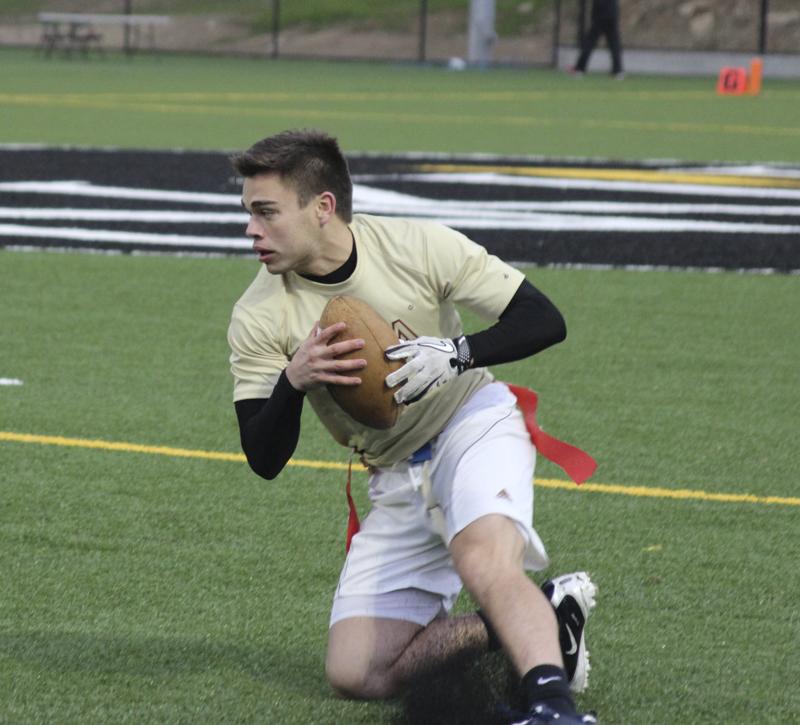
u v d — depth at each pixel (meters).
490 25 132.25
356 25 160.38
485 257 14.70
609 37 122.06
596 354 30.08
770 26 146.88
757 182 57.69
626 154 66.62
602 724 14.33
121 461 22.64
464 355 13.90
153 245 41.69
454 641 14.26
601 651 16.08
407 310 14.57
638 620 16.98
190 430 24.36
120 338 30.62
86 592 17.55
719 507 21.12
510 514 13.65
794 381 28.39
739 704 14.84
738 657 16.00
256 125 76.25
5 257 39.34
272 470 14.20
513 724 12.59
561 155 65.44
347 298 13.89
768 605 17.55
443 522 14.38
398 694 14.44
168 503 20.80
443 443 14.54
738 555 19.22
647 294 36.31
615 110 91.25
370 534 14.90
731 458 23.44
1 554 18.70
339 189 14.23
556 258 40.81
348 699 14.66
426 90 103.56
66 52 136.88
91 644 16.03
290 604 17.34
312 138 14.12
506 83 113.06
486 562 13.27
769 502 21.41
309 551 19.11
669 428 24.98
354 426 14.68
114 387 26.86
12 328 31.31
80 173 55.97
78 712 14.37
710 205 51.34
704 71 133.88
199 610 17.09
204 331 31.44
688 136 75.75
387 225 14.78
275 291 14.62
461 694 13.95
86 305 33.72
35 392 26.41
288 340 14.52
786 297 36.34
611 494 21.59
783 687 15.27
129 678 15.17
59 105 85.75
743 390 27.59
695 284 37.69
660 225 46.72
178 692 14.88
